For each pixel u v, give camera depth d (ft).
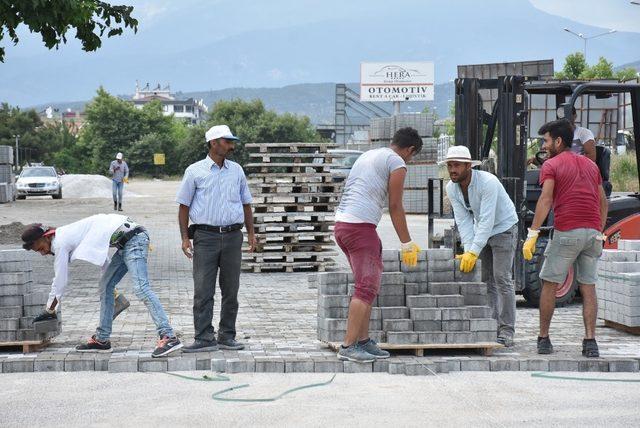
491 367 36.58
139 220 133.80
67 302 55.06
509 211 40.50
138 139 460.55
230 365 35.47
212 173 38.78
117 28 69.05
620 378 35.17
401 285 38.70
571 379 34.91
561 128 39.09
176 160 458.50
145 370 35.99
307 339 42.29
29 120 485.56
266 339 42.24
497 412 29.32
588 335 38.01
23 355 37.58
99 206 172.86
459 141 55.47
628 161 137.80
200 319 38.73
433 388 32.96
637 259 47.42
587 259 38.32
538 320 49.83
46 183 202.18
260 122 432.25
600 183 39.11
